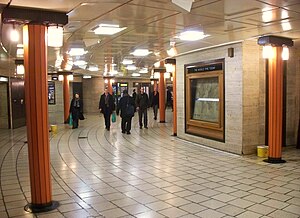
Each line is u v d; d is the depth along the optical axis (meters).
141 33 6.11
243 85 7.21
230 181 5.21
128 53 9.34
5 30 5.07
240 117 7.30
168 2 3.90
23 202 4.32
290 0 3.88
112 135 10.95
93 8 4.14
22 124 14.89
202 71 8.77
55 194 4.62
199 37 6.51
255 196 4.45
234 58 7.43
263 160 6.78
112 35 6.32
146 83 26.98
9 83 13.40
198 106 9.25
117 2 3.88
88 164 6.57
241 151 7.30
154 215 3.79
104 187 4.95
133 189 4.83
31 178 4.02
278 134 6.50
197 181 5.23
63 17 3.96
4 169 6.25
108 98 12.40
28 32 3.90
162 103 15.32
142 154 7.61
